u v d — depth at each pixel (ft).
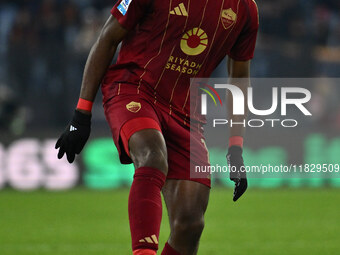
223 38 42.55
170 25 40.93
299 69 147.54
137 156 37.68
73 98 141.28
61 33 160.04
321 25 168.45
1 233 82.64
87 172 137.90
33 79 139.85
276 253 68.39
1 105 137.18
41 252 68.33
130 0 40.50
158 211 35.55
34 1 168.96
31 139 136.56
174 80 42.06
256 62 147.02
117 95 41.47
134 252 34.81
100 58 41.16
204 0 41.11
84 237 79.66
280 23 165.99
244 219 97.91
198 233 42.50
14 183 135.44
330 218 99.25
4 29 162.20
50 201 117.91
